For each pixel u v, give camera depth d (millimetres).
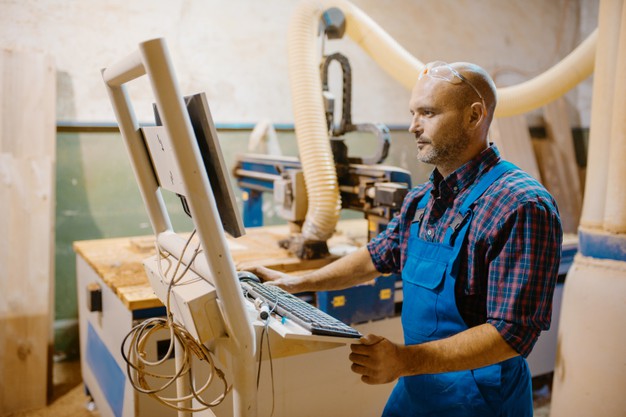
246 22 3809
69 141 3367
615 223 2123
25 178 2928
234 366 1176
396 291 2363
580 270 2250
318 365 2104
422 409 1456
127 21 3461
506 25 4785
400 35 4332
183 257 1324
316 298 2199
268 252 2486
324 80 2488
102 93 3451
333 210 2344
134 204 3584
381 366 1178
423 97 1383
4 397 2801
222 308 1137
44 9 3246
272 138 3871
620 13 2139
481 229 1311
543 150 4637
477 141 1394
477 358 1220
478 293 1347
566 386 2285
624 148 2072
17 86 2965
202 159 1080
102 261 2451
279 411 2051
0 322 2820
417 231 1512
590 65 2809
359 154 4312
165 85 967
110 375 2309
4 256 2850
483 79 1365
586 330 2195
